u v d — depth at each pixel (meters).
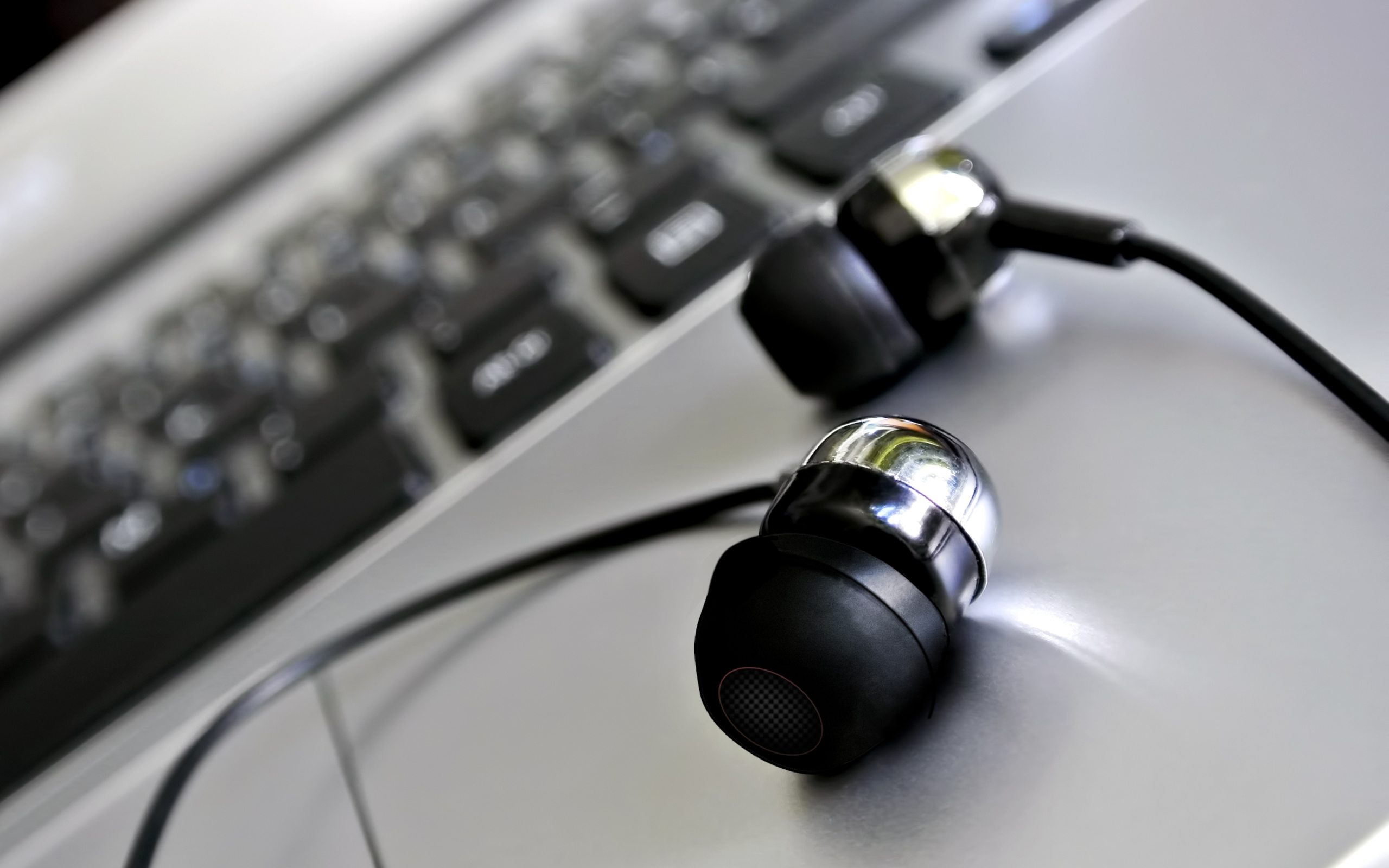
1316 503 0.14
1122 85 0.17
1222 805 0.13
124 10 0.33
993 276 0.16
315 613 0.18
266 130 0.32
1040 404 0.15
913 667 0.14
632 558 0.16
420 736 0.16
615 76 0.26
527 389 0.19
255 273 0.29
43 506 0.25
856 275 0.16
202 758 0.17
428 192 0.27
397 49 0.32
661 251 0.19
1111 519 0.14
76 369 0.31
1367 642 0.13
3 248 0.31
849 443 0.14
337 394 0.21
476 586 0.17
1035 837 0.13
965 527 0.14
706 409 0.17
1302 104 0.16
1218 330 0.15
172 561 0.21
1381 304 0.15
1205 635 0.14
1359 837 0.13
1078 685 0.14
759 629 0.14
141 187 0.32
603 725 0.15
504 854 0.15
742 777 0.15
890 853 0.14
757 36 0.23
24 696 0.19
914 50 0.20
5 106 0.32
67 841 0.18
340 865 0.16
